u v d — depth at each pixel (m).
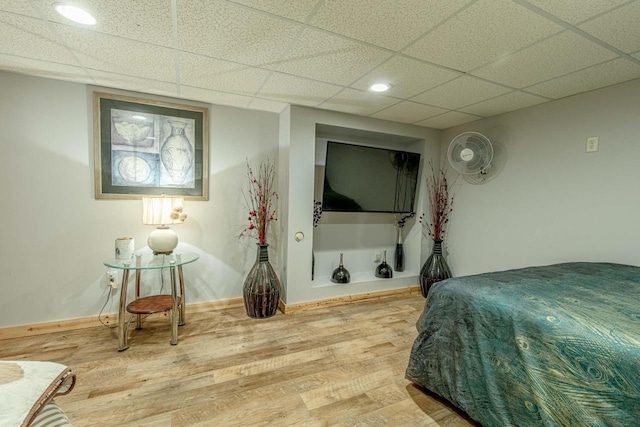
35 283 2.42
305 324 2.78
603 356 1.05
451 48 1.79
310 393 1.79
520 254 2.91
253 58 1.97
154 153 2.74
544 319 1.25
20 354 2.15
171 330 2.56
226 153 3.04
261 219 2.99
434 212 3.78
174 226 2.86
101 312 2.64
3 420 0.75
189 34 1.69
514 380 1.30
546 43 1.71
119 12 1.49
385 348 2.35
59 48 1.87
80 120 2.48
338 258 3.73
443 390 1.63
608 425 1.01
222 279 3.10
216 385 1.85
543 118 2.72
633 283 1.67
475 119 3.29
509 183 3.01
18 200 2.35
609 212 2.29
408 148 3.96
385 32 1.64
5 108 2.27
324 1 1.38
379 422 1.57
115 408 1.63
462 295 1.60
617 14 1.43
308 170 3.07
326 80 2.32
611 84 2.25
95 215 2.58
